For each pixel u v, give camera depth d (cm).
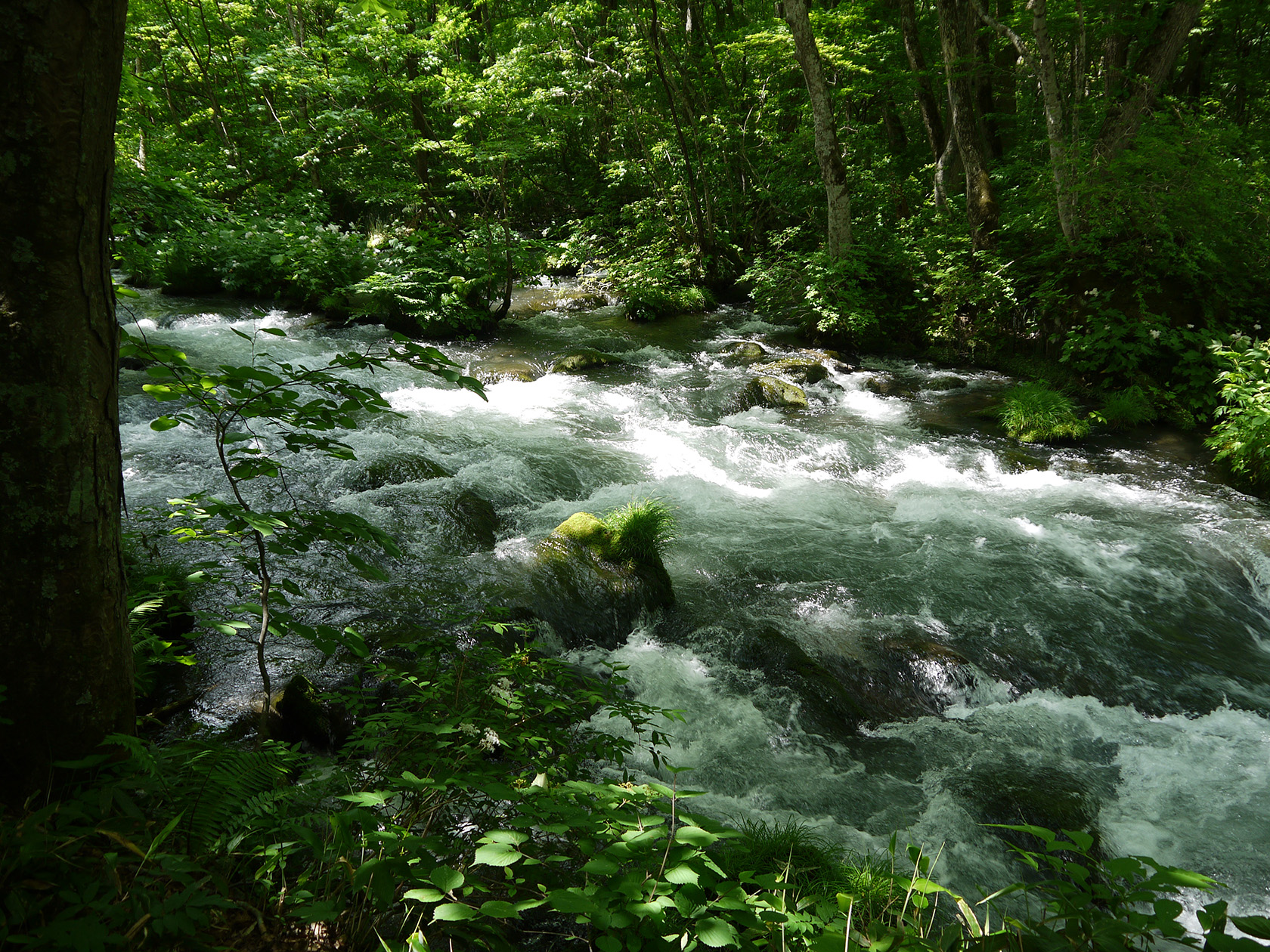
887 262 1373
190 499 283
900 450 912
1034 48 1518
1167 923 149
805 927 185
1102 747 482
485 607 515
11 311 195
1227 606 649
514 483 748
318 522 265
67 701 220
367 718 277
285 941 200
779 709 486
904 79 1608
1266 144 1501
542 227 2147
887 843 382
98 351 212
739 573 643
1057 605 623
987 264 1283
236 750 242
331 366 264
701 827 207
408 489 693
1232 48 2078
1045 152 1675
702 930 171
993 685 532
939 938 188
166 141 1609
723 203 1738
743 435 923
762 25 1689
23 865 185
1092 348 1082
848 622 583
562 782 279
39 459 204
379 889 180
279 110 1800
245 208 1505
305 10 1898
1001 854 383
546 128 1653
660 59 1554
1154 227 1111
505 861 180
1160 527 752
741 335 1370
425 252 1385
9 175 188
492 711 305
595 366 1152
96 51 194
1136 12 1362
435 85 1580
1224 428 893
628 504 678
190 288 1448
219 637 459
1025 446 941
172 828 191
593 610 556
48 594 212
